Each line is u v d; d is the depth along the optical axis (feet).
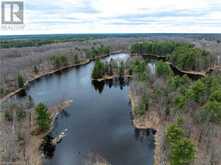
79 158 130.52
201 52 354.13
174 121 143.43
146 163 124.88
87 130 161.17
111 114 187.62
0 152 118.42
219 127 129.90
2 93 224.74
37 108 151.33
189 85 194.29
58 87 262.47
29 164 119.75
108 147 140.67
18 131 139.54
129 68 308.81
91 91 249.34
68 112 192.03
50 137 150.71
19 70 291.99
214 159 111.04
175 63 368.27
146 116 168.45
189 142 103.09
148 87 214.69
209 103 135.44
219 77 210.59
